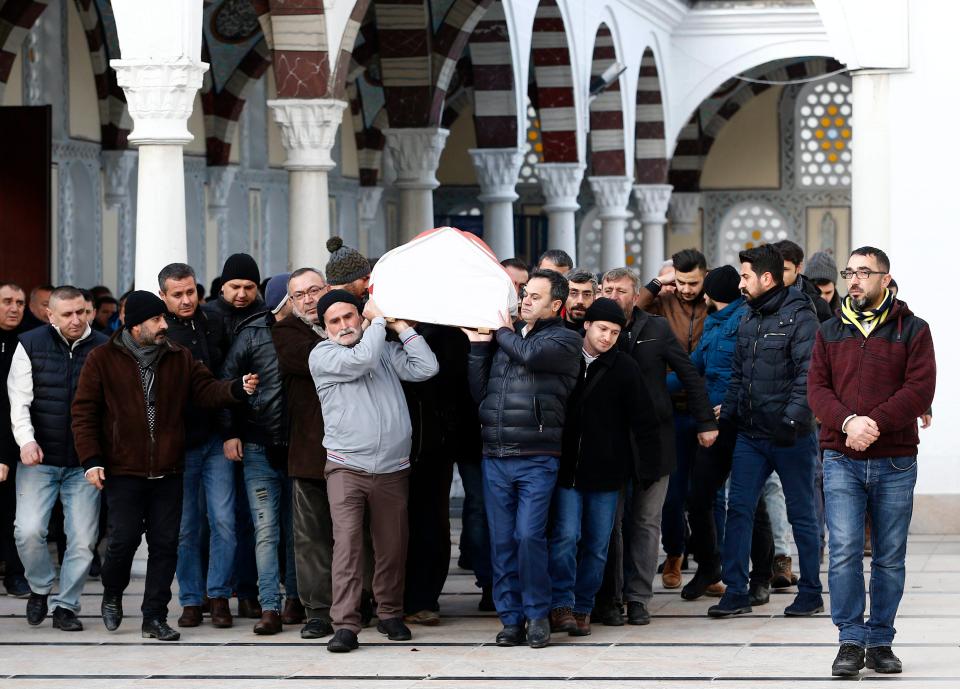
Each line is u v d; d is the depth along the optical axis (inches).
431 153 742.5
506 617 343.9
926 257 507.5
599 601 365.4
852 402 303.7
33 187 564.1
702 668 317.4
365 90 1282.0
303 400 346.0
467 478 380.8
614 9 967.0
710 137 1453.0
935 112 505.0
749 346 363.9
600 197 1010.1
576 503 347.6
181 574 366.9
